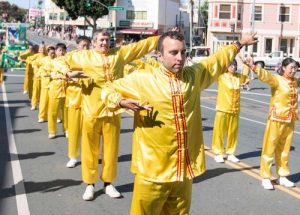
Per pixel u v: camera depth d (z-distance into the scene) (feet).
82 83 20.30
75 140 26.04
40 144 32.40
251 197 22.27
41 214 19.33
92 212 19.63
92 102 20.11
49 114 34.17
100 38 20.13
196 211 20.17
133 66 26.76
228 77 28.35
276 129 22.98
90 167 20.83
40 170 25.79
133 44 20.83
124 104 12.66
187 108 12.70
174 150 12.69
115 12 212.84
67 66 20.02
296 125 44.75
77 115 25.55
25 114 44.70
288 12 153.38
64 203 20.66
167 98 12.55
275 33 154.61
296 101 23.06
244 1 156.76
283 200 22.00
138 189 13.05
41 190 22.39
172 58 12.47
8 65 64.28
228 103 28.37
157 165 12.75
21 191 22.17
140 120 12.96
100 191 22.25
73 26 276.41
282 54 136.87
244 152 31.99
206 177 25.44
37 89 46.96
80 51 20.79
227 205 21.06
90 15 189.98
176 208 13.29
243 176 25.82
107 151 20.77
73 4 186.91
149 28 217.15
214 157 29.76
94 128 20.31
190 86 12.82
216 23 158.92
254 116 50.03
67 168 26.22
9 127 38.22
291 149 33.81
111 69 20.08
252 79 100.78
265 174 23.54
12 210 19.72
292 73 22.68
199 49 124.88
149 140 12.80
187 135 12.73
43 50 46.55
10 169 25.90
